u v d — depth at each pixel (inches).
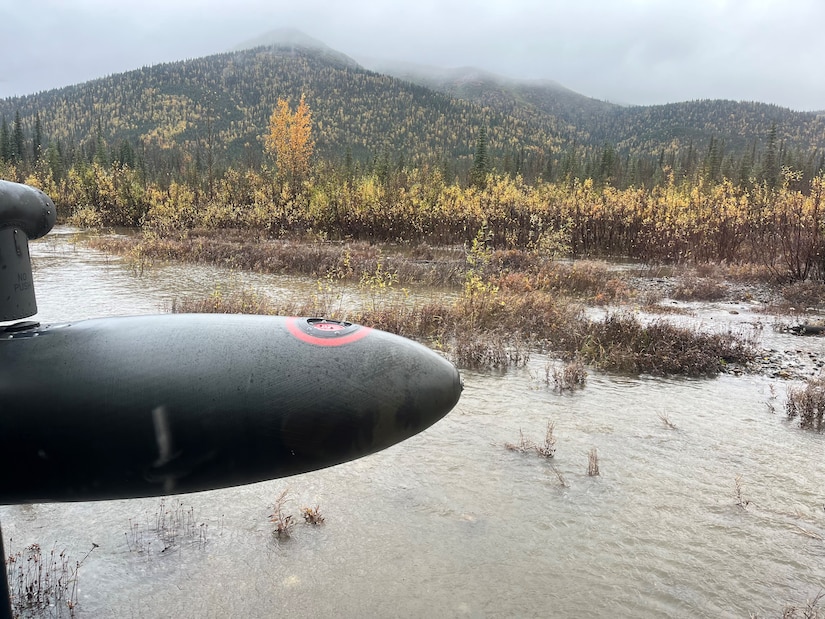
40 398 50.6
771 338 298.0
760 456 150.3
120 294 364.8
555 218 681.0
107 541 105.5
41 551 102.0
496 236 650.8
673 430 166.4
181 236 708.7
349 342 60.1
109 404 51.0
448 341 257.3
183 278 444.5
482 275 436.1
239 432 53.5
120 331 55.5
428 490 126.6
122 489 54.4
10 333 54.6
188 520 113.2
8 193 51.4
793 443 159.5
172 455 52.8
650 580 98.4
